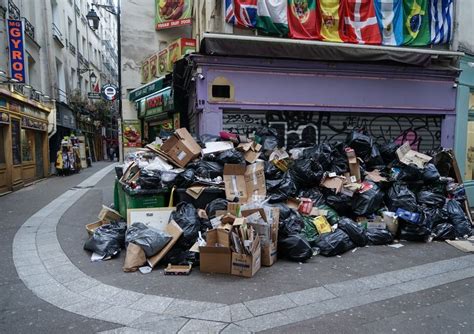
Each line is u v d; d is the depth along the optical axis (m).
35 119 13.69
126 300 3.57
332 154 6.46
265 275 4.21
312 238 5.14
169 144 5.88
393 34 7.89
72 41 22.28
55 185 12.69
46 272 4.34
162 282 3.99
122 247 5.08
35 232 6.14
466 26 8.62
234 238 4.17
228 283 3.96
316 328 3.05
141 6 15.38
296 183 6.05
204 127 7.10
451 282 4.06
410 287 3.91
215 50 6.75
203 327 3.06
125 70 15.34
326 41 7.39
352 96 7.78
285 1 7.19
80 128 23.53
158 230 4.59
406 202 5.84
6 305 3.50
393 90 8.02
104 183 13.20
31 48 14.23
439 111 8.37
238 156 5.79
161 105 10.48
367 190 5.81
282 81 7.39
